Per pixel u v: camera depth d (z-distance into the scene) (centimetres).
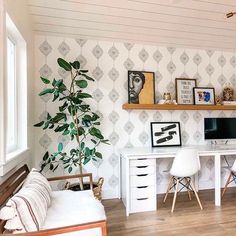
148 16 246
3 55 143
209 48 349
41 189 158
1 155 140
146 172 273
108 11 235
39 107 290
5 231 120
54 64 294
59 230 108
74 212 158
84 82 267
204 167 352
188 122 348
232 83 365
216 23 266
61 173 297
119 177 315
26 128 222
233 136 349
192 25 270
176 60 343
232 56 365
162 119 338
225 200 304
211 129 342
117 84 318
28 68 237
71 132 264
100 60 312
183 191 341
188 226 231
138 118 328
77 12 237
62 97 274
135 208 269
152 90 327
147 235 213
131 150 295
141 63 328
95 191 263
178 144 335
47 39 292
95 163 310
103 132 313
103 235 116
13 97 210
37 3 220
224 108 334
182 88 342
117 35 295
